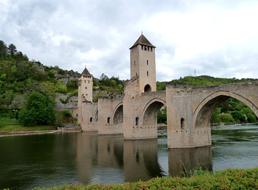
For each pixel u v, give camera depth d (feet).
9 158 138.00
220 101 157.28
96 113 341.62
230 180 45.93
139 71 226.38
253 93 132.77
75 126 358.23
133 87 223.71
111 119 281.13
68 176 98.37
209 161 120.57
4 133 296.71
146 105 210.59
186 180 45.47
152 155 140.56
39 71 549.54
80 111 367.66
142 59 229.04
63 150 164.25
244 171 49.93
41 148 174.19
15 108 406.41
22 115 350.23
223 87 145.38
